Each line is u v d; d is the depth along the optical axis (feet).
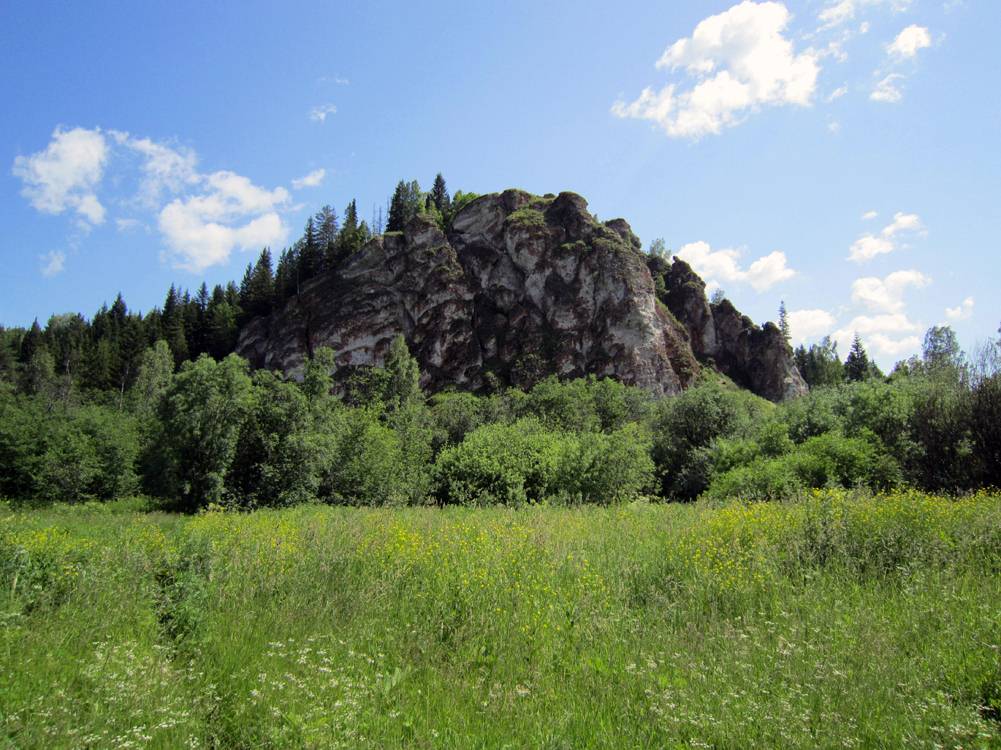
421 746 13.02
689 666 16.58
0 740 12.01
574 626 19.60
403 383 266.57
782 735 12.70
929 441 66.08
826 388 117.39
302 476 113.60
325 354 127.65
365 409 142.00
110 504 128.26
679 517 41.24
